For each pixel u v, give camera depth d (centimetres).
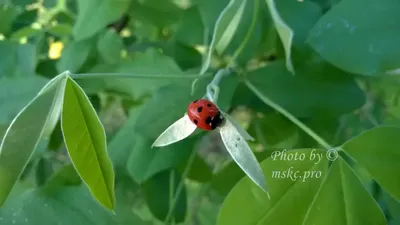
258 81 17
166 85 16
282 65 17
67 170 17
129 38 23
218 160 30
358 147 13
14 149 11
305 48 17
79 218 14
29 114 11
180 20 20
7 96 17
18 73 19
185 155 16
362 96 16
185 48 20
